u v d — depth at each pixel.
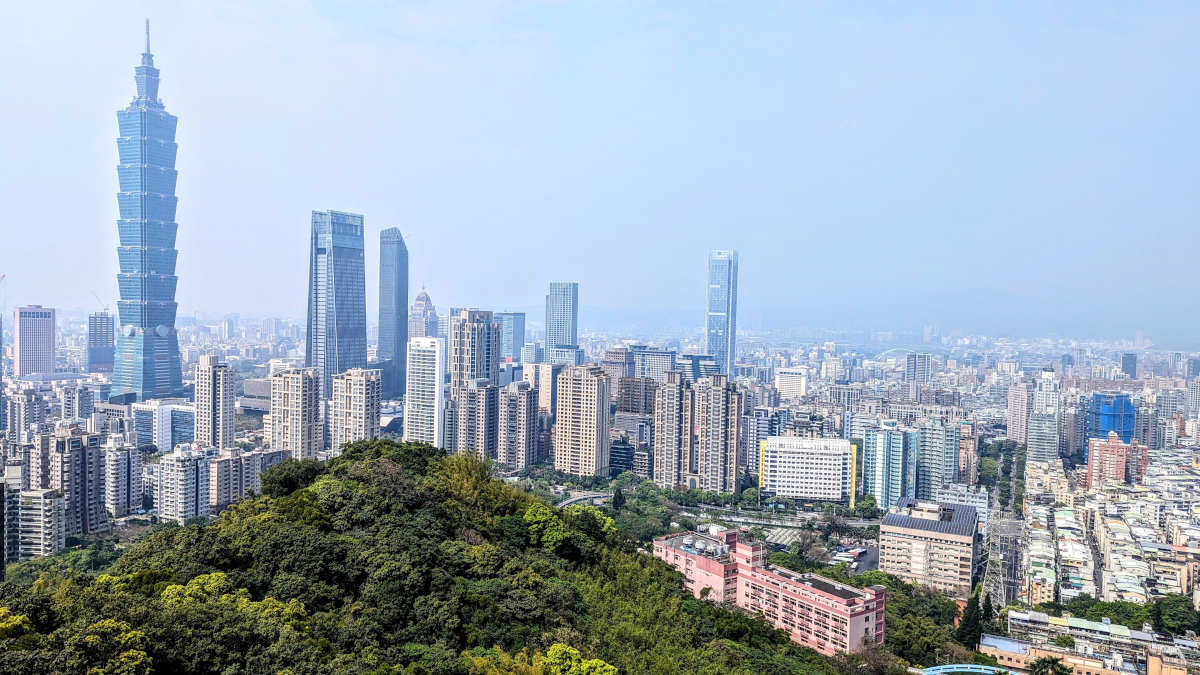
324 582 124.56
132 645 87.00
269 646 99.25
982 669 191.50
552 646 114.62
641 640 136.00
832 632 191.62
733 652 151.00
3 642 82.81
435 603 120.19
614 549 193.50
